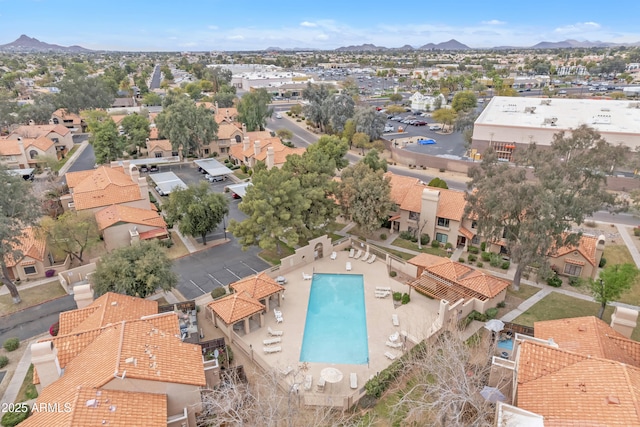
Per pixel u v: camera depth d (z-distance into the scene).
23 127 115.19
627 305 46.38
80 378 27.34
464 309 43.00
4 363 37.91
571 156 47.19
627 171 88.62
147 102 177.88
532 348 29.19
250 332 42.56
